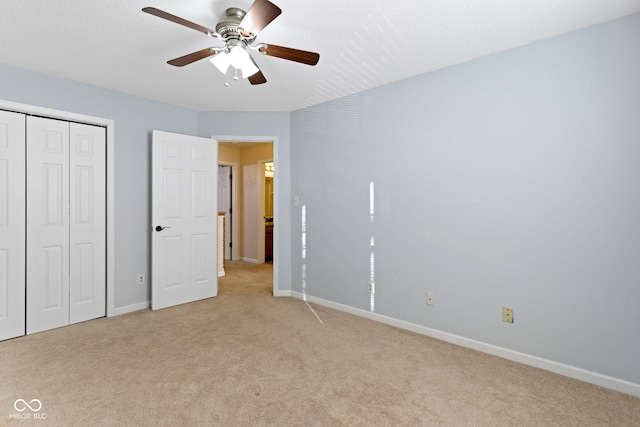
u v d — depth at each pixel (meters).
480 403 1.85
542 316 2.26
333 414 1.74
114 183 3.28
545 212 2.24
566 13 1.94
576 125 2.12
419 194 2.87
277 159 3.99
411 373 2.18
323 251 3.66
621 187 1.98
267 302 3.77
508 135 2.39
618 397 1.92
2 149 2.65
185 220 3.70
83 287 3.11
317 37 2.24
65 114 2.94
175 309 3.50
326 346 2.59
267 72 2.81
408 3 1.86
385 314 3.12
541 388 2.01
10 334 2.69
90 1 1.84
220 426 1.64
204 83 3.08
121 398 1.86
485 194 2.50
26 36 2.22
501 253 2.43
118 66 2.70
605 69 2.02
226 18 1.93
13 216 2.71
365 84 3.09
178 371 2.17
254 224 6.52
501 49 2.39
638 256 1.94
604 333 2.04
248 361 2.33
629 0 1.82
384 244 3.12
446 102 2.70
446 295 2.71
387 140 3.08
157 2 1.85
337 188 3.50
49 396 1.88
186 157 3.69
